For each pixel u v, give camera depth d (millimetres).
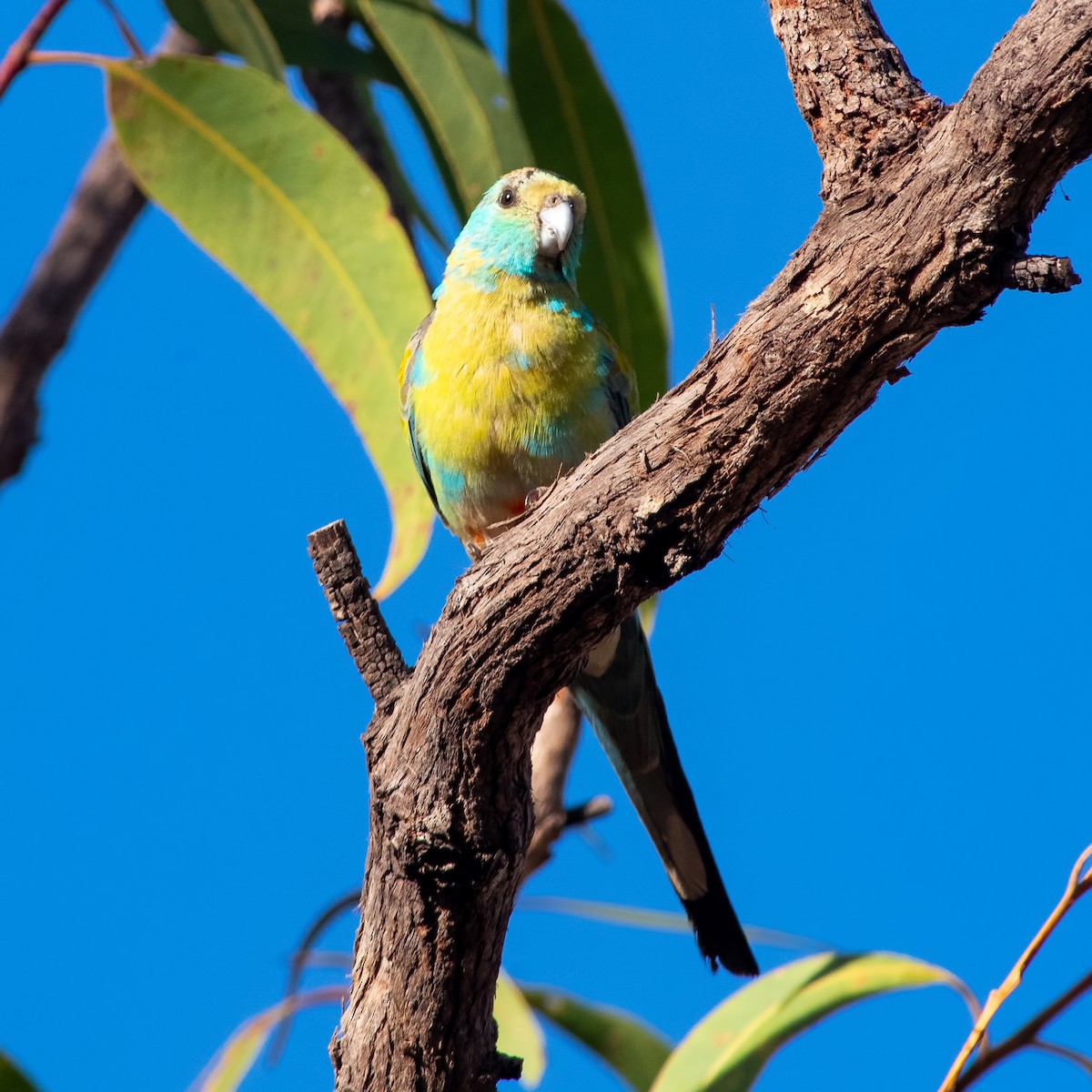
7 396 11008
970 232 5012
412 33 10805
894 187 5172
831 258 5254
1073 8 4789
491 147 10836
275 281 9414
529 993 9961
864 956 8836
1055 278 4922
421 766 6141
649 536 5734
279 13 10922
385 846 6211
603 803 9055
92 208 11328
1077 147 4891
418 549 8914
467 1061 6430
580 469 5934
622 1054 9953
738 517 5754
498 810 6203
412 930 6215
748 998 8875
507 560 5965
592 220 10508
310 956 9102
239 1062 8742
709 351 5559
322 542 6363
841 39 5375
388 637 6383
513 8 10500
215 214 9414
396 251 9273
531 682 6062
